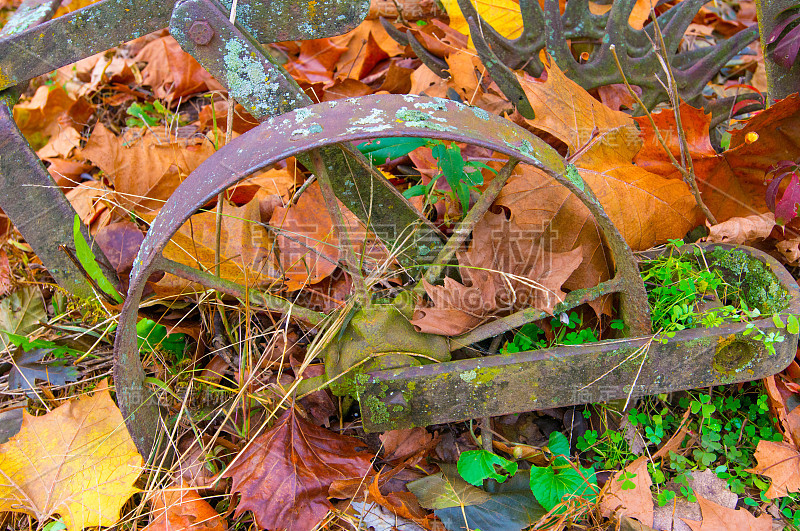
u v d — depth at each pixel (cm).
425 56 119
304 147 80
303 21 87
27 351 103
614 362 88
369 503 91
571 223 94
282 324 101
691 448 95
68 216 95
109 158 108
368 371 90
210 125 124
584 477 90
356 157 88
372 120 81
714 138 114
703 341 88
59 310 108
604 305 92
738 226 99
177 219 82
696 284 94
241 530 91
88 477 90
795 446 92
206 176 82
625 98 112
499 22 117
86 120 134
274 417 96
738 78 131
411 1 127
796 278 103
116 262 102
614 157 99
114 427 92
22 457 90
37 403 101
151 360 101
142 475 93
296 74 130
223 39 85
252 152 81
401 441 94
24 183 92
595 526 89
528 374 88
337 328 91
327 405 97
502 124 85
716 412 97
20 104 138
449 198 101
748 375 89
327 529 90
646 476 91
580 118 99
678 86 111
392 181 110
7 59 89
